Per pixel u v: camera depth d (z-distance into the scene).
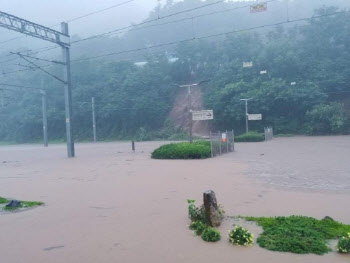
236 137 35.16
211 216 5.92
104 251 5.11
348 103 45.59
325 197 8.18
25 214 7.65
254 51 53.00
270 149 23.45
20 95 66.81
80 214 7.39
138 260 4.71
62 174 14.71
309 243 4.89
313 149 22.06
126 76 61.03
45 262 4.82
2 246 5.56
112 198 8.91
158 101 58.28
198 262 4.56
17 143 67.06
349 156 17.17
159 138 53.16
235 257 4.66
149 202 8.23
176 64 62.03
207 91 53.62
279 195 8.52
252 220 6.21
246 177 11.56
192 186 10.15
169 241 5.40
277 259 4.53
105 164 18.05
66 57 24.42
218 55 59.31
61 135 65.06
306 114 43.06
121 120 60.75
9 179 14.05
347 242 4.65
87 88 62.38
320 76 45.62
